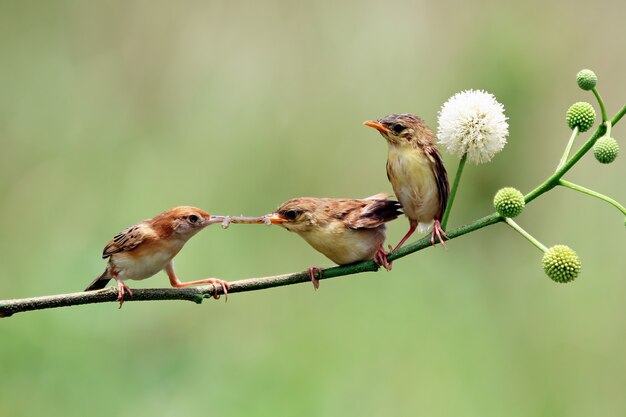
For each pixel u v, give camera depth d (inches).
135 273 322.7
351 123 613.3
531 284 562.9
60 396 456.8
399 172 328.8
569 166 260.5
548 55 635.5
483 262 585.6
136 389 473.4
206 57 637.9
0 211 588.7
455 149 277.0
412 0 641.6
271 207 589.9
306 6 641.6
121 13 645.3
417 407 482.3
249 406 473.1
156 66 639.1
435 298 544.1
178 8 647.1
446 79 623.5
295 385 488.1
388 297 540.4
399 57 627.2
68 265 521.3
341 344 513.7
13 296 522.0
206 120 619.2
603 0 642.8
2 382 454.3
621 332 520.1
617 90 628.1
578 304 538.9
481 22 634.8
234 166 601.9
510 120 621.0
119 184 600.7
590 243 578.2
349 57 629.3
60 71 633.0
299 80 627.5
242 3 646.5
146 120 628.7
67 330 474.6
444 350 507.8
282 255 564.1
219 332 518.9
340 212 311.4
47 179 599.5
